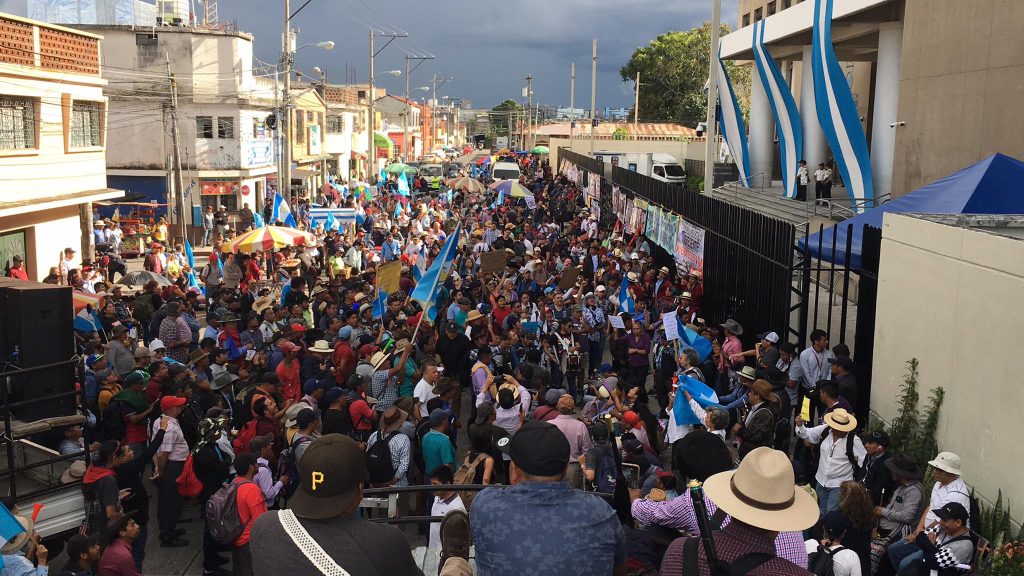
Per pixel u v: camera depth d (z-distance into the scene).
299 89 55.06
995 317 8.23
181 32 40.56
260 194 46.28
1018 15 16.39
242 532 8.47
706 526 3.27
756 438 9.66
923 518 7.79
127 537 7.89
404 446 9.69
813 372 11.95
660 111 91.81
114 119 40.62
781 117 30.30
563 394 10.06
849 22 25.55
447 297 19.00
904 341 10.26
